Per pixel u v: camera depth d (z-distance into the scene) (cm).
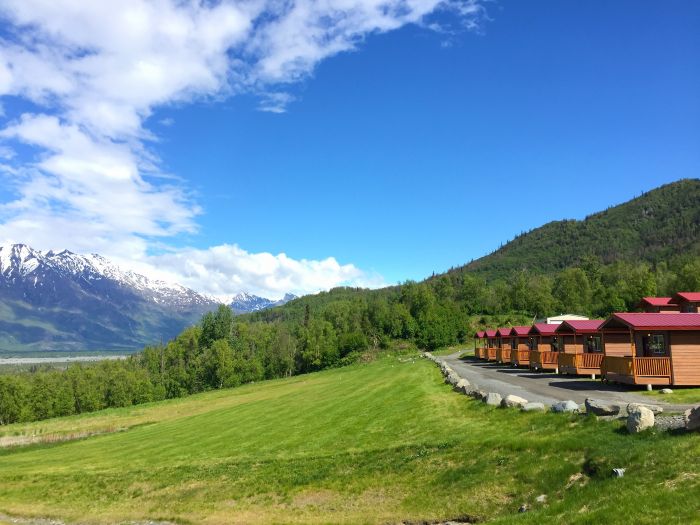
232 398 7125
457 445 1919
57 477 3006
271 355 12731
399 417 2686
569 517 1149
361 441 2391
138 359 14362
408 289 15325
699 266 11025
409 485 1762
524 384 3350
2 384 9881
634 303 11381
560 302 13512
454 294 16662
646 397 2400
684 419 1457
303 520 1747
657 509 1039
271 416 3791
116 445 4053
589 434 1630
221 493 2161
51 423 7388
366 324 12594
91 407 10606
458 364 6184
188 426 4375
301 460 2284
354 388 4503
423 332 11194
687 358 2666
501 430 1978
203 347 13625
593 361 3638
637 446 1409
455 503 1553
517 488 1500
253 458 2517
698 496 1041
